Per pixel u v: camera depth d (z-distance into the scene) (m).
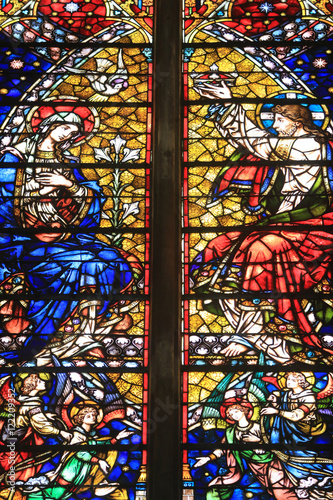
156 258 7.46
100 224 7.87
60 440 6.99
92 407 7.11
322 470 6.88
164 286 7.33
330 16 8.91
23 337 7.36
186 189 7.98
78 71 8.60
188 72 8.56
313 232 7.80
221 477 6.85
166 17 8.62
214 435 7.00
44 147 8.21
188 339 7.33
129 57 8.68
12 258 7.70
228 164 8.09
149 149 8.20
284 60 8.65
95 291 7.55
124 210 7.93
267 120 8.32
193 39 8.75
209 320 7.40
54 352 7.31
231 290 7.53
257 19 8.88
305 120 8.32
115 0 9.01
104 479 6.86
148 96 8.45
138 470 6.89
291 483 6.83
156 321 7.22
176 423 6.89
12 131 8.30
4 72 8.61
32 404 7.10
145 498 6.77
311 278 7.59
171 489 6.63
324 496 6.79
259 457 6.92
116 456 6.94
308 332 7.37
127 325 7.42
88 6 8.98
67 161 8.14
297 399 7.12
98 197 7.98
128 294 7.54
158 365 7.06
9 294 7.54
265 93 8.46
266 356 7.27
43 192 8.00
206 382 7.18
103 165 8.12
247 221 7.84
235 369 7.23
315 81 8.54
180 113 8.29
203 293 7.51
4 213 7.90
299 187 7.99
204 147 8.18
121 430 7.03
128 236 7.81
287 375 7.20
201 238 7.76
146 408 7.11
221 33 8.79
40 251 7.73
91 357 7.30
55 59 8.68
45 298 7.53
